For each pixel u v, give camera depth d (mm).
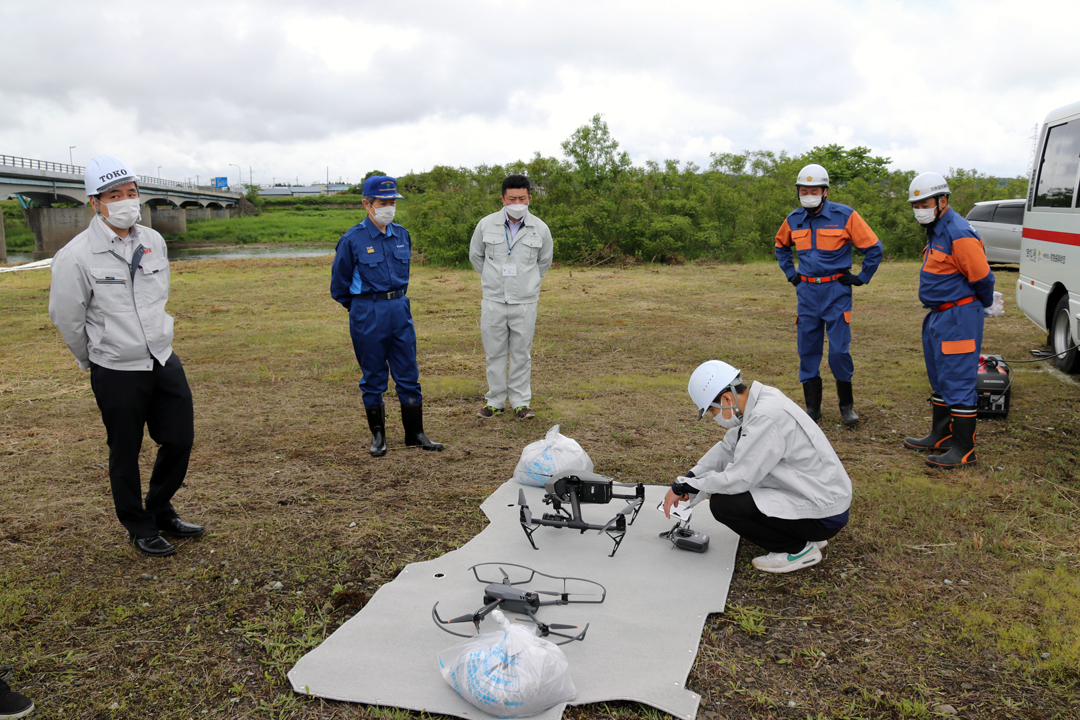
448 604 2971
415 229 22906
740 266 21016
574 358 8422
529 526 3619
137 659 2648
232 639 2787
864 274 5434
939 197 4574
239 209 82062
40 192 39750
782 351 8648
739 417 3258
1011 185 23688
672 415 5973
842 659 2631
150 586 3195
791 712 2346
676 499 3447
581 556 3434
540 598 3016
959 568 3289
